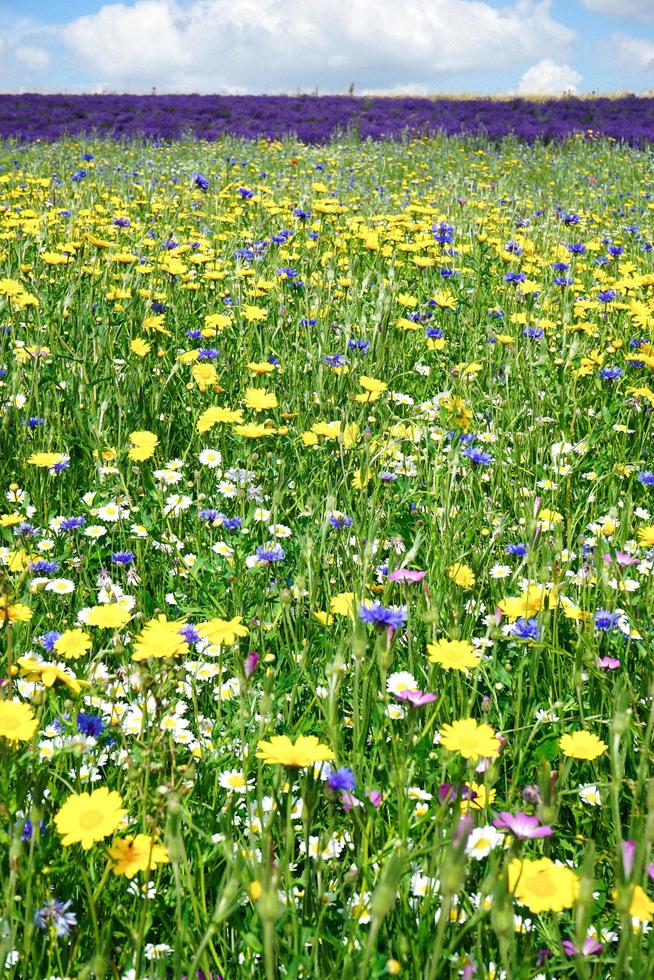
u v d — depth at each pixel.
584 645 2.26
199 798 1.87
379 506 2.97
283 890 1.54
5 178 9.60
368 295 5.29
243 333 4.83
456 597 2.34
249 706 2.10
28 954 1.41
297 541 2.93
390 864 1.21
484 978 1.39
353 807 1.56
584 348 4.80
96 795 1.45
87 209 7.57
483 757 1.65
